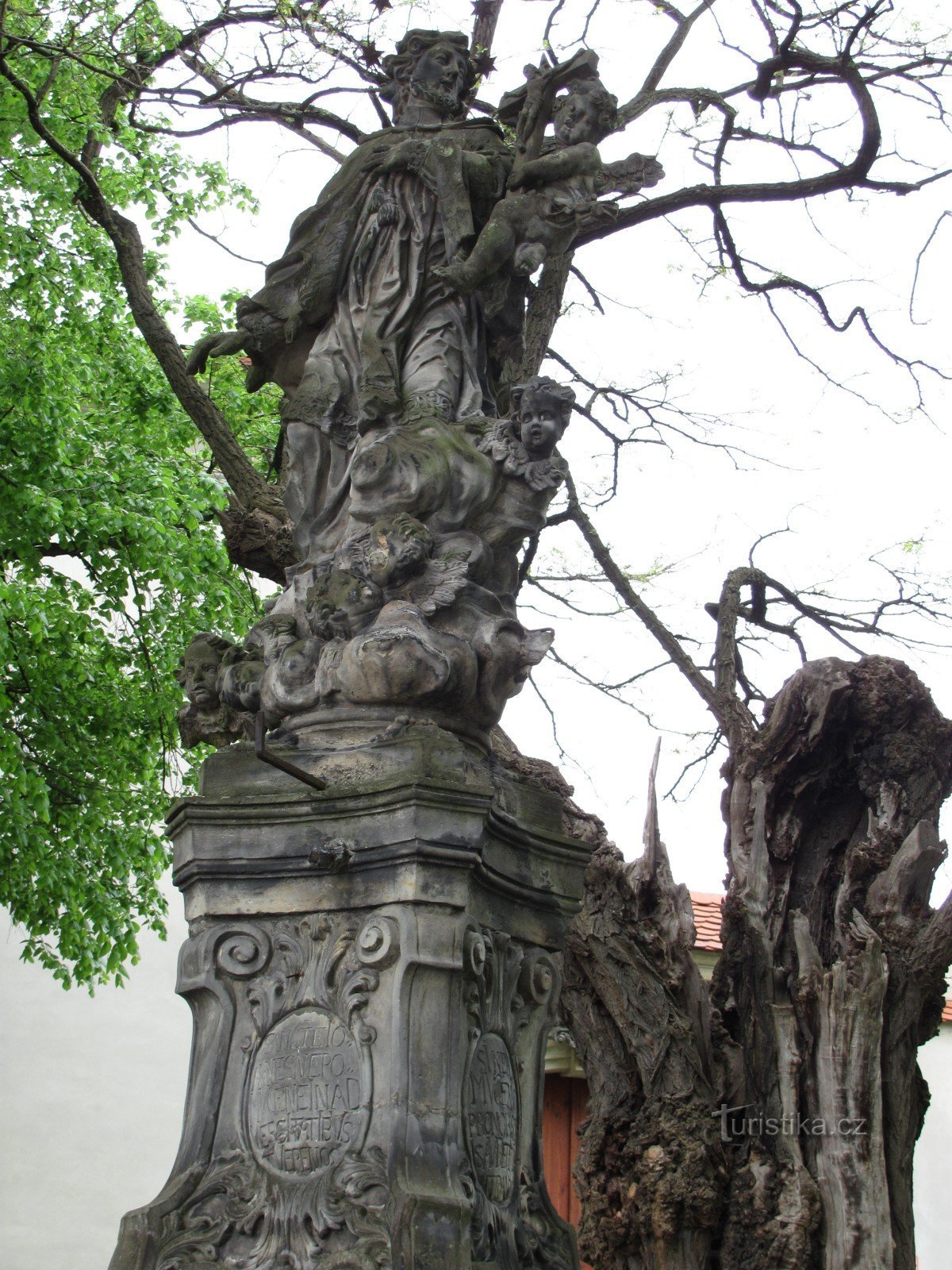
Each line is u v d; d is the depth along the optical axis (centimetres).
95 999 1540
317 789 473
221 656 556
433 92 603
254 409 1260
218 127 898
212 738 553
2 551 1129
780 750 688
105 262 1193
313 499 557
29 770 1115
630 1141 662
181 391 855
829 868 689
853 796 695
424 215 565
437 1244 421
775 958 670
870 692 670
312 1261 429
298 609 539
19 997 1521
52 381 1125
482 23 877
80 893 1147
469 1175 448
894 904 661
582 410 959
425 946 450
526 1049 502
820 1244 630
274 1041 462
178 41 875
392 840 458
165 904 1255
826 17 861
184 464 1220
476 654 501
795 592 880
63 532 1113
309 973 465
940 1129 1340
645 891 697
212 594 1203
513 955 498
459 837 457
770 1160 642
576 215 566
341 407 556
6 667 1140
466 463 525
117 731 1198
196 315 1259
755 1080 656
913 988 651
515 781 525
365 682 490
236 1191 449
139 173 1181
